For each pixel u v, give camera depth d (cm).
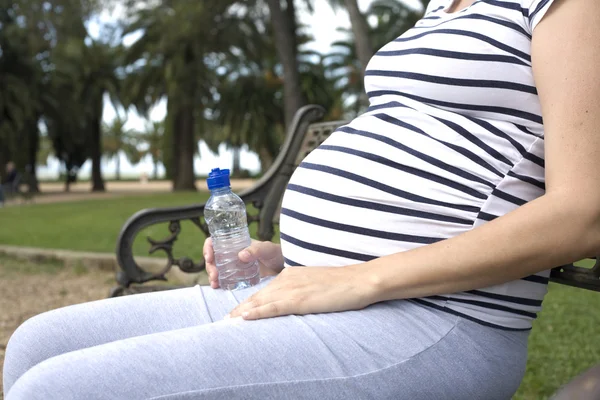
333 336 120
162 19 3142
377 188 142
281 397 113
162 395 109
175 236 271
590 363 302
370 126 150
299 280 130
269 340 117
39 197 3141
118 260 264
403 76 145
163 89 3578
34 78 3491
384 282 125
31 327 143
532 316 139
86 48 3638
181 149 3691
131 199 2423
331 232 147
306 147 297
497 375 129
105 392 108
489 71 134
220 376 112
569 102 118
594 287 149
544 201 117
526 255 117
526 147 133
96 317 146
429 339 125
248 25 3066
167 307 151
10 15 3434
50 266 703
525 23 132
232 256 166
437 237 136
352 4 874
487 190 133
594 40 118
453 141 137
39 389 107
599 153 115
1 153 3544
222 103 4147
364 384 117
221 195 167
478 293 129
